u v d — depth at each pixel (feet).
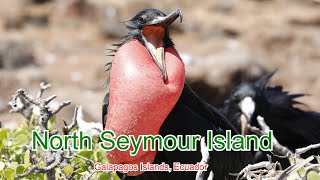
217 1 96.43
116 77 26.78
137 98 26.27
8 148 29.58
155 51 27.81
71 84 72.90
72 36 88.53
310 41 87.71
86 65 79.25
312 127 44.88
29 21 91.97
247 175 26.18
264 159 38.81
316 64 84.17
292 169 24.32
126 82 26.43
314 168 25.43
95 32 89.40
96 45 85.81
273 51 86.63
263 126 35.55
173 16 27.89
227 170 31.99
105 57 80.89
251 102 44.86
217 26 88.53
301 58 85.25
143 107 26.27
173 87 26.71
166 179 30.27
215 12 94.43
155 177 30.12
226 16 93.35
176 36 86.79
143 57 27.12
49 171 25.95
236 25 90.17
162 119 26.71
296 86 79.25
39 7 95.50
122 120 26.43
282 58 84.69
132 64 26.76
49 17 93.45
